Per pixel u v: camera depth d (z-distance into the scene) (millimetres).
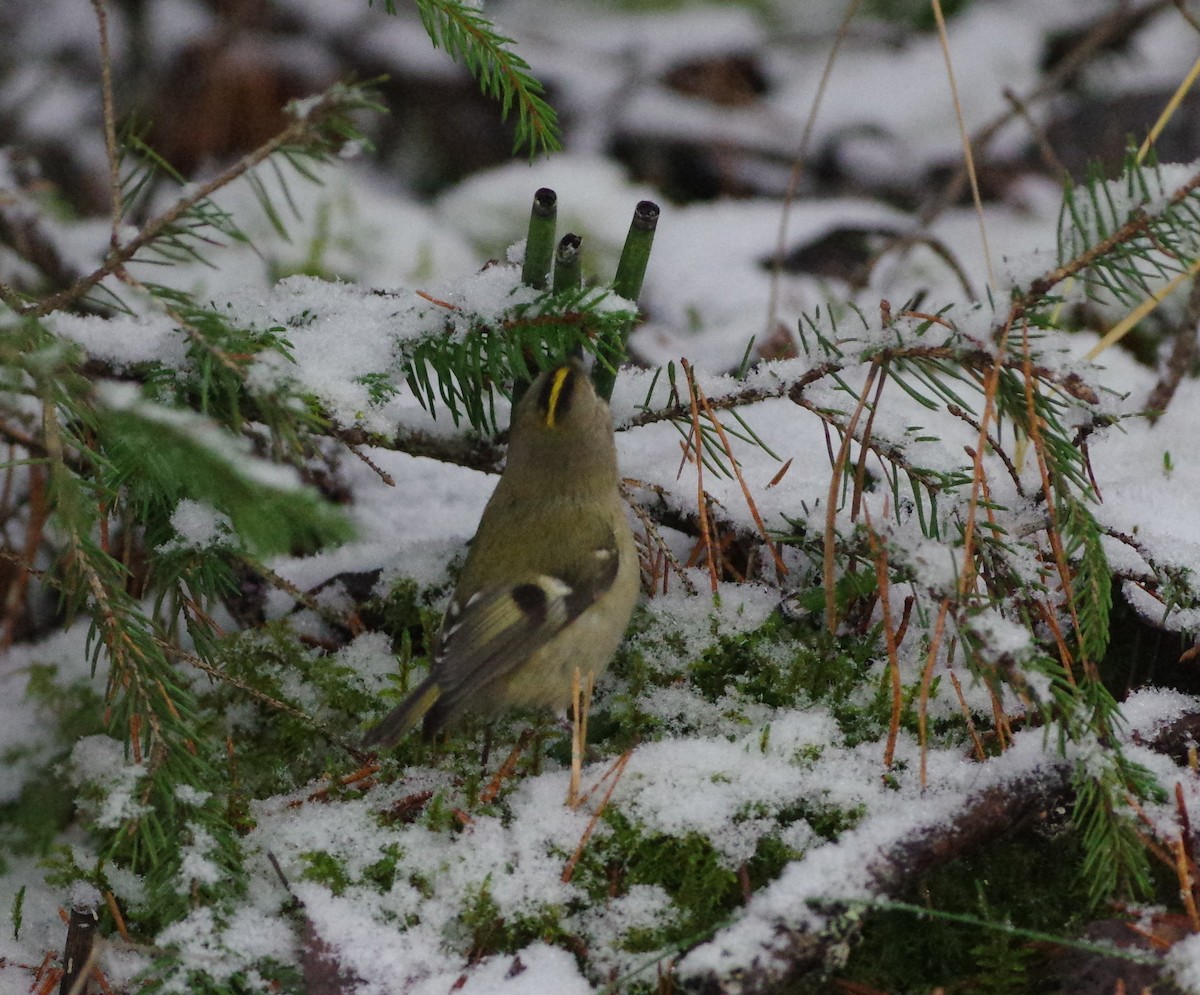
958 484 7129
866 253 12539
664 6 15078
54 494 5691
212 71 13898
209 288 11117
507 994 6074
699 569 8258
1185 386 9641
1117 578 7555
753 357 10648
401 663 7738
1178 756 6887
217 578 7277
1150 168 6766
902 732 7168
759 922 6012
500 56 7004
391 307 7352
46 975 6605
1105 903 6418
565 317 6949
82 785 7820
